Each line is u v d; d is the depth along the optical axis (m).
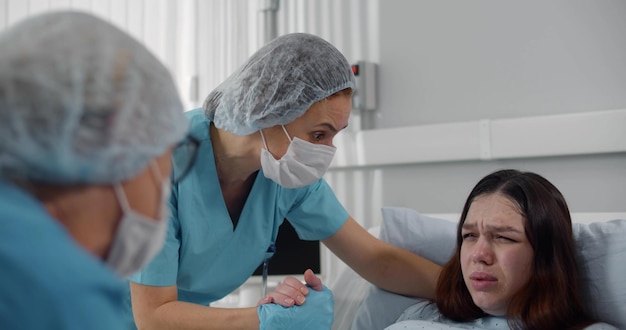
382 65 2.53
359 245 1.68
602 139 1.95
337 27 2.67
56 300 0.58
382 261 1.70
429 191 2.37
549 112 2.11
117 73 0.68
